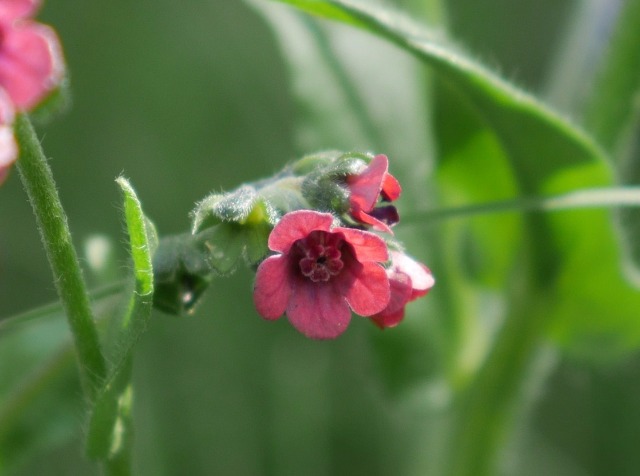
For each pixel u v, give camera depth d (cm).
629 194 16
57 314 18
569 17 20
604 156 16
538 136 16
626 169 20
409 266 14
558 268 18
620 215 19
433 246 19
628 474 20
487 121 16
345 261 14
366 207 14
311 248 14
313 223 13
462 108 17
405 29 16
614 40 18
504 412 19
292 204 14
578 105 19
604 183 17
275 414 20
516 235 18
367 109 19
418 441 20
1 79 12
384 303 14
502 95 16
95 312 16
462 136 18
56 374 17
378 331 18
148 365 20
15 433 17
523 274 18
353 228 14
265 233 14
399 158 19
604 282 18
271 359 20
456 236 19
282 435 20
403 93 19
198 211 14
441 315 19
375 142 19
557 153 16
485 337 19
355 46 19
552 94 19
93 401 14
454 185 18
